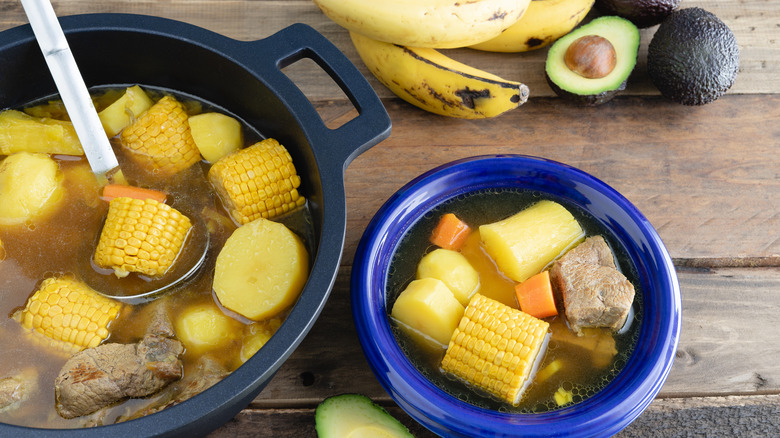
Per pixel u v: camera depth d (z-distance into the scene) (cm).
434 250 80
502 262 79
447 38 83
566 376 76
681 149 90
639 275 79
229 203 78
